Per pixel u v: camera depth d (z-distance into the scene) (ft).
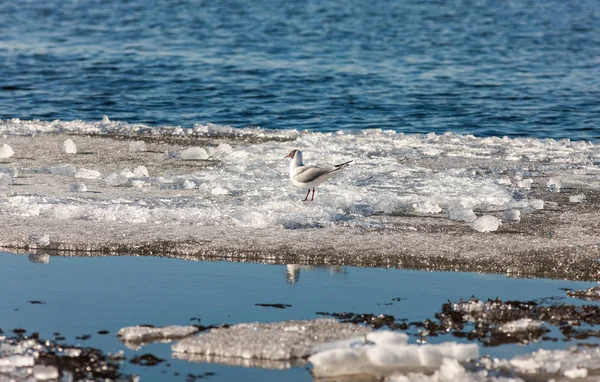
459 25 181.68
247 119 90.43
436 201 49.14
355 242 41.63
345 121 89.40
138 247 41.29
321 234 42.83
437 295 36.24
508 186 52.95
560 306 34.71
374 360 29.53
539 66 126.52
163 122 88.33
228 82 112.16
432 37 160.66
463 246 41.06
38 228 43.39
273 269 39.37
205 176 55.31
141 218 45.19
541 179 54.85
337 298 36.01
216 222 44.80
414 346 30.04
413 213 46.68
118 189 51.65
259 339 31.48
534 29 175.22
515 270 38.68
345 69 123.34
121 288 37.17
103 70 119.75
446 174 55.52
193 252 40.83
